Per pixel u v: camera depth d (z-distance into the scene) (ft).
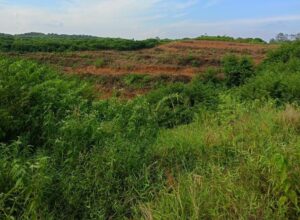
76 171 12.31
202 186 11.34
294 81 26.91
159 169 13.75
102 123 16.19
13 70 18.12
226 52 91.86
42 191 10.69
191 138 16.52
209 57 82.12
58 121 15.38
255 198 10.68
